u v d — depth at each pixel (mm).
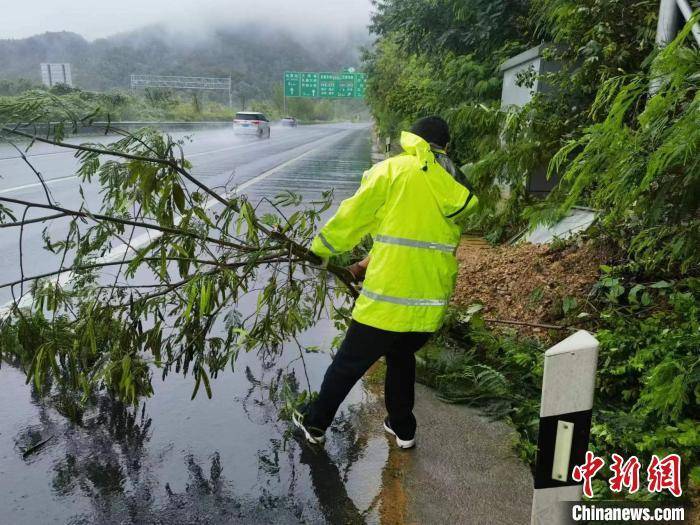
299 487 2805
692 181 3330
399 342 2912
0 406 3502
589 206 6102
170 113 53688
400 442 3143
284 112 120125
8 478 2812
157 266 3434
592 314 4598
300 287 3496
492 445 3217
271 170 18891
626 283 4746
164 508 2637
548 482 1938
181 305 3246
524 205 6902
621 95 3227
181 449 3104
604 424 3174
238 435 3256
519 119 6555
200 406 3578
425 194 2635
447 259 2729
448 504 2701
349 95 82938
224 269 3111
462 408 3654
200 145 32219
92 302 3152
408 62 23234
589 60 6297
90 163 3094
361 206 2648
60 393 3668
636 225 4816
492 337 4434
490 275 5785
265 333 3529
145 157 2953
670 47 3043
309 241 3506
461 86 11867
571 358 1840
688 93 3488
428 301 2703
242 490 2773
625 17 6387
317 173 18359
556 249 5719
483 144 7125
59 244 3326
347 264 5418
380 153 30266
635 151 3305
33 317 3123
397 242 2641
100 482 2805
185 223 3037
